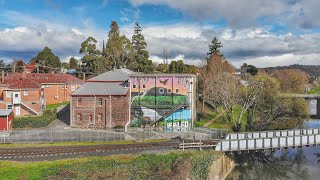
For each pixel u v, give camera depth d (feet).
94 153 160.56
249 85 276.41
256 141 182.91
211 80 292.61
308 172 200.85
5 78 305.32
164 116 233.55
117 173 136.46
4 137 193.36
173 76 235.81
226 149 176.55
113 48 403.54
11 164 142.10
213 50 389.80
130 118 235.20
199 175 152.76
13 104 256.93
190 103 236.02
